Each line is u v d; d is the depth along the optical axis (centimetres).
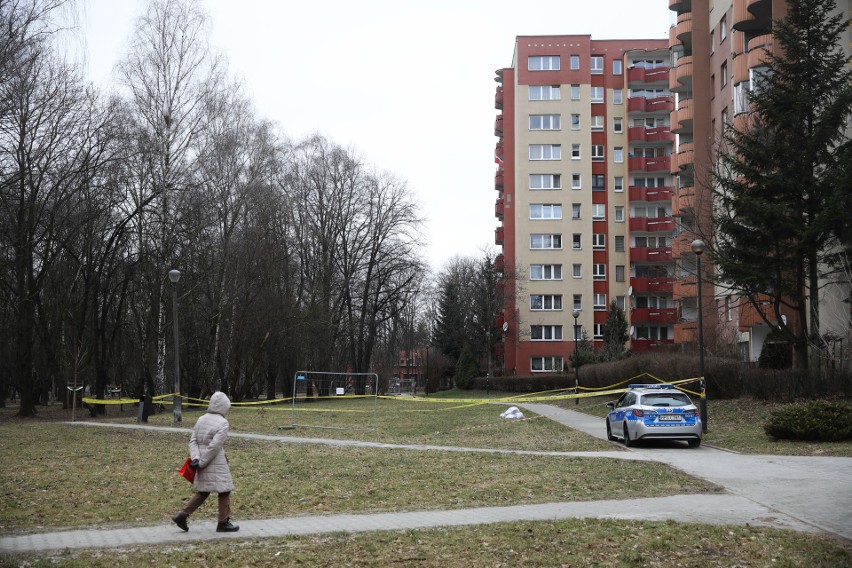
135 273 4516
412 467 1697
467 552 884
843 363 2653
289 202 5412
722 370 3025
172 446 2280
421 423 3169
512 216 7419
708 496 1255
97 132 3725
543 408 4128
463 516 1112
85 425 3244
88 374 5094
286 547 922
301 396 3156
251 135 4731
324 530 1021
